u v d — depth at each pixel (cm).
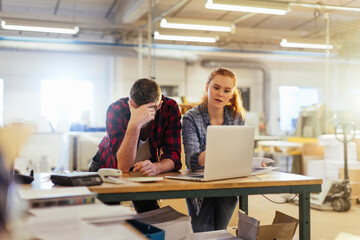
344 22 1017
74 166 528
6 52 974
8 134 60
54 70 1022
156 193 158
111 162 204
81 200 119
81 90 1049
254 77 1234
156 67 1117
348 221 424
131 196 154
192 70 1162
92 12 1020
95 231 90
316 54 1134
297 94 1265
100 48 965
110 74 1059
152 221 170
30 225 85
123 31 984
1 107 962
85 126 596
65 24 675
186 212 308
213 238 176
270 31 1136
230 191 169
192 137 215
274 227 169
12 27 654
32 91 999
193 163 207
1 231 58
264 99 1215
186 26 656
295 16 995
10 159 60
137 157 214
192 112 223
